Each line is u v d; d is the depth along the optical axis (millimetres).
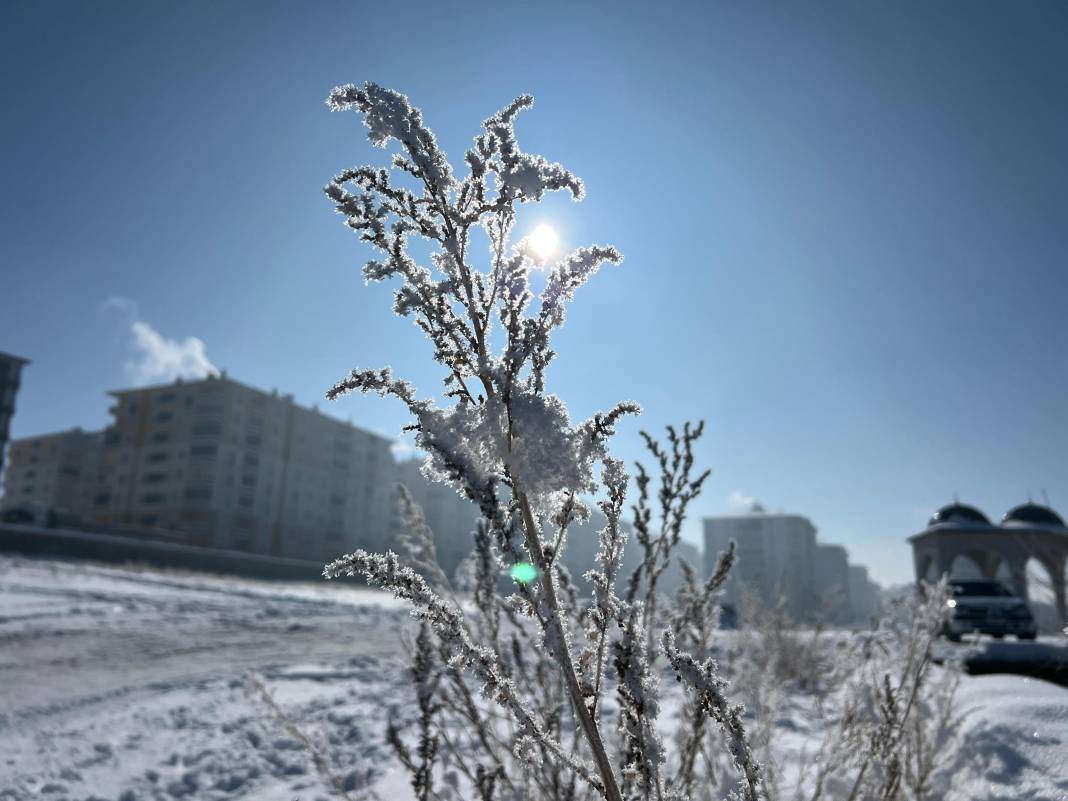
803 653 6707
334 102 1761
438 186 1757
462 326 1750
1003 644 7793
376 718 6387
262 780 5051
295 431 79375
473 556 2723
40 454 94062
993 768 3469
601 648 1723
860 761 3260
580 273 1770
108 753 5781
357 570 1616
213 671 9727
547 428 1560
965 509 32656
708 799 2676
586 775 1539
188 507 69938
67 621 14211
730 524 97875
